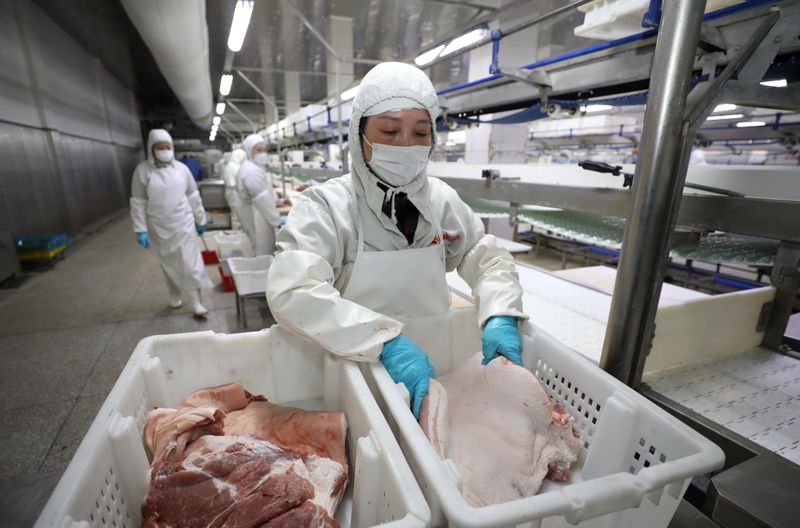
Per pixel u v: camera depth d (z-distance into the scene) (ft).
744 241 4.32
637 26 4.01
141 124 40.24
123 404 2.62
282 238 3.40
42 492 3.65
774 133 16.01
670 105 2.61
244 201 13.52
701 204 3.05
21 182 14.42
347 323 2.92
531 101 6.00
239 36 8.76
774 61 3.55
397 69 3.09
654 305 3.06
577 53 4.52
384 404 2.85
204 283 9.84
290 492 2.38
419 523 1.62
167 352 3.30
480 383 3.31
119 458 2.38
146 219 9.34
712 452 2.10
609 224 5.68
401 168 3.17
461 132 26.04
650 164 2.74
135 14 7.88
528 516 1.67
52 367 7.57
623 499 1.84
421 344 3.85
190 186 10.07
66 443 5.61
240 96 30.04
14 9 14.60
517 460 2.84
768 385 3.73
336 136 15.49
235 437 2.78
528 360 3.70
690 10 2.46
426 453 1.98
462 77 19.20
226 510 2.30
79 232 19.58
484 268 4.00
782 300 4.36
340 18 13.19
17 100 14.43
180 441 2.68
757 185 3.66
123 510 2.41
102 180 24.58
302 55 18.06
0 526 3.33
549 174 6.22
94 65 23.65
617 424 2.67
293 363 3.63
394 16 13.00
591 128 25.32
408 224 3.63
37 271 13.69
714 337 4.17
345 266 3.59
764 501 2.13
